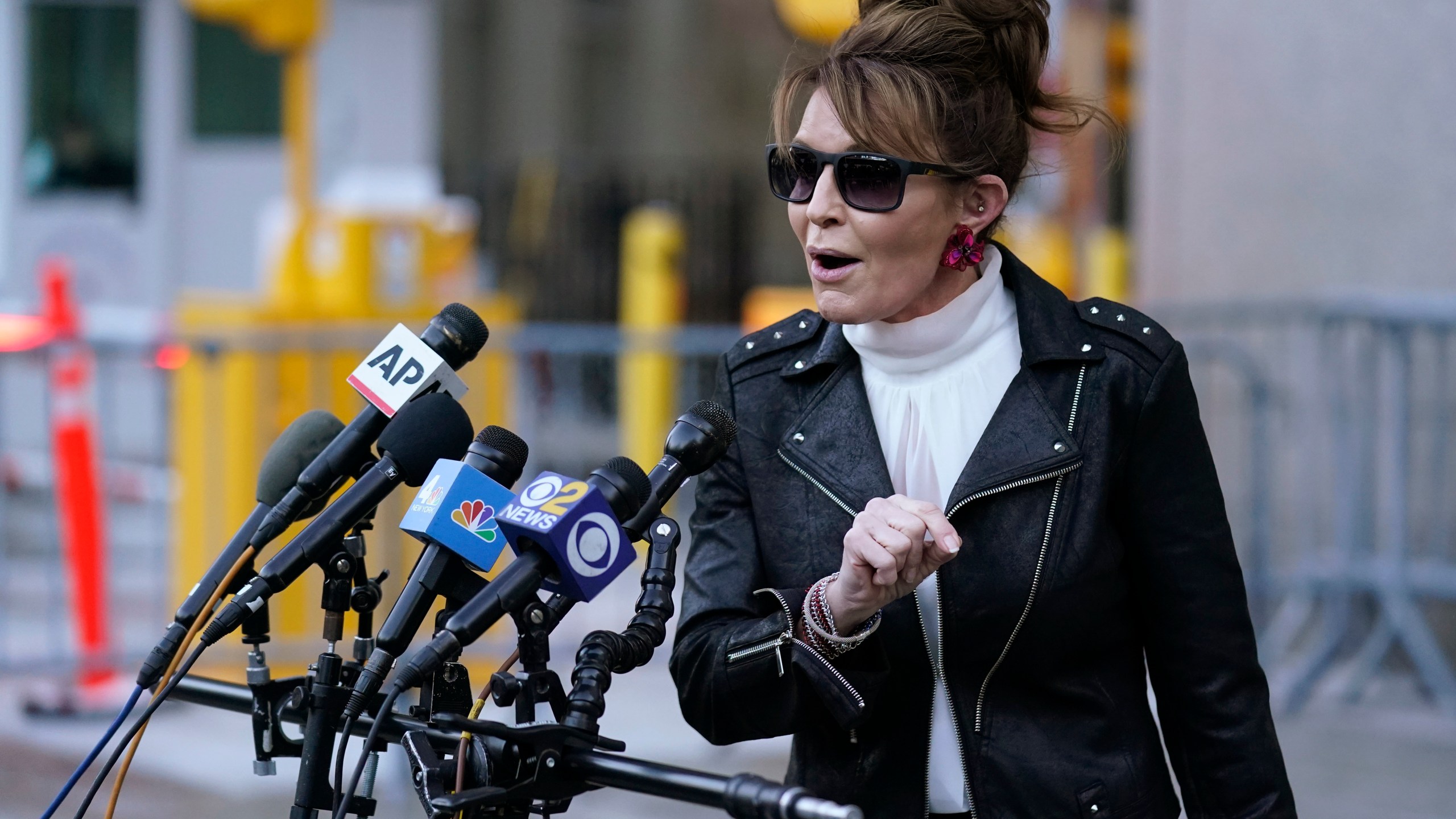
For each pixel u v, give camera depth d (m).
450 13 33.91
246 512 12.59
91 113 24.27
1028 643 4.30
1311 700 12.68
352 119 25.78
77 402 12.55
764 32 35.50
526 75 34.78
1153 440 4.38
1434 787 10.51
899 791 4.35
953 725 4.32
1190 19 14.25
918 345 4.46
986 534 4.29
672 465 4.20
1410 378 12.41
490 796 3.62
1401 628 12.45
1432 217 12.98
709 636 4.41
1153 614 4.50
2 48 23.61
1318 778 10.74
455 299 14.19
